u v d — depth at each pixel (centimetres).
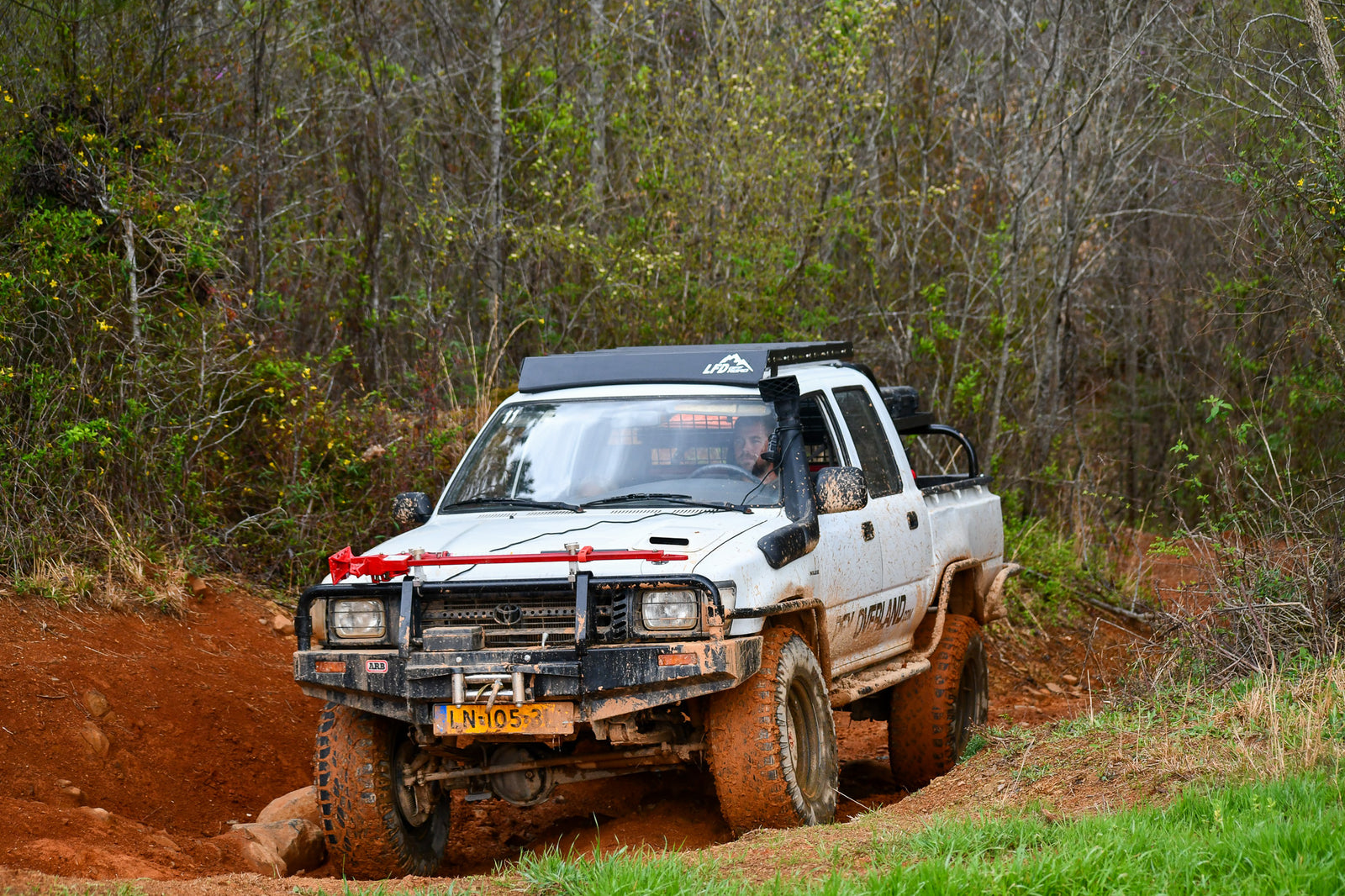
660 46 2159
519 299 2056
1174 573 1998
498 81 2136
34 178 1416
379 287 2159
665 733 783
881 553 955
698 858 670
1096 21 2083
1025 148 2112
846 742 1317
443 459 1542
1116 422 2750
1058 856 592
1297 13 1559
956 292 2222
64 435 1220
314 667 753
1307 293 1460
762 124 1866
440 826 854
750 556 770
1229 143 1692
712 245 1873
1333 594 1049
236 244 1673
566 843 869
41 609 1102
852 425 1009
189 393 1379
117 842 786
